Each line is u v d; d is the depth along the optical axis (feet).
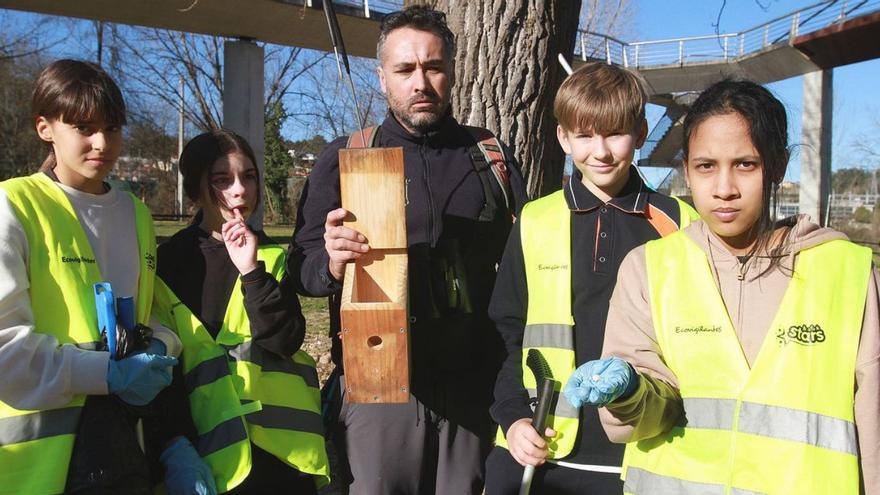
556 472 7.42
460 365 8.26
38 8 50.39
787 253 5.86
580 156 7.61
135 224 7.79
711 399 5.84
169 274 8.54
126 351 6.85
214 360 7.95
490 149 8.83
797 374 5.58
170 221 99.71
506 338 7.95
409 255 8.16
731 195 5.73
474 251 8.48
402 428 8.14
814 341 5.61
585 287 7.57
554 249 7.72
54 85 7.02
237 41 59.77
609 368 5.68
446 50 8.34
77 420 6.70
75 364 6.56
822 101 75.36
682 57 86.79
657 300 6.31
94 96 7.04
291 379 8.38
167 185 124.16
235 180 8.64
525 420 7.20
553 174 12.50
